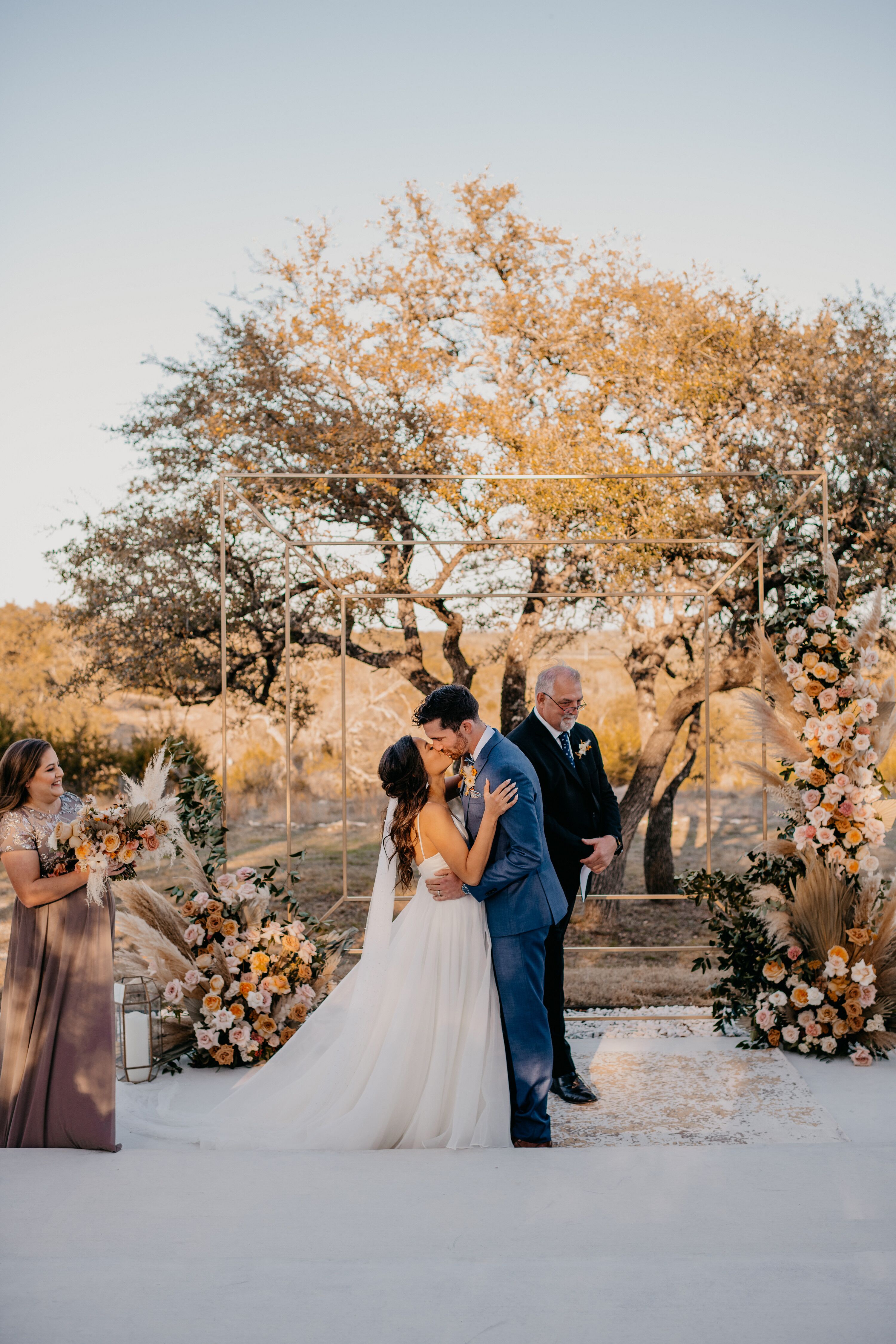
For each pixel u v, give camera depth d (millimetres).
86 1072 3166
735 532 8172
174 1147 3387
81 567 9406
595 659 10766
